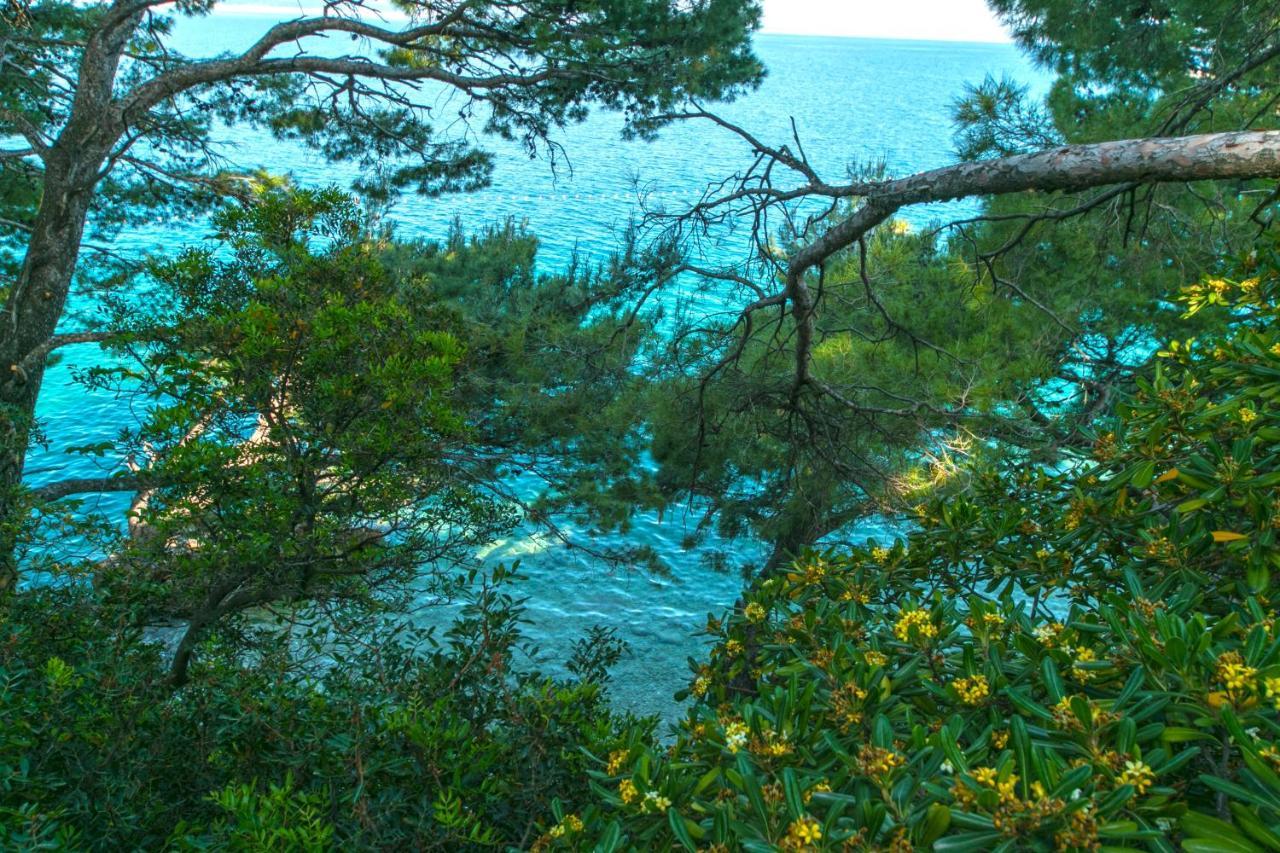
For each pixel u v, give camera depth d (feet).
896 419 27.78
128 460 19.63
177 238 115.75
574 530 54.65
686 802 7.75
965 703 8.25
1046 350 28.48
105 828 13.08
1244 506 9.94
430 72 35.60
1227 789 5.96
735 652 12.03
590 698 14.47
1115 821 6.14
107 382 19.69
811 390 28.37
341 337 19.07
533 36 33.94
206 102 42.45
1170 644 7.25
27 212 46.50
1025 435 26.02
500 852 12.64
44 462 59.57
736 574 51.39
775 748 7.86
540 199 175.42
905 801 6.78
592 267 37.96
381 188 41.09
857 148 264.31
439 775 13.08
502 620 17.98
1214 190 29.04
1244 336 11.58
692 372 30.55
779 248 28.78
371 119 40.37
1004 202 30.60
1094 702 7.43
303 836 10.57
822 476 30.63
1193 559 10.32
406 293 22.85
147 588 18.57
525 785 13.17
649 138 37.40
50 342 34.42
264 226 21.03
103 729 14.08
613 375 33.63
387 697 15.92
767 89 572.92
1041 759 6.52
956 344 27.76
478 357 33.86
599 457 35.17
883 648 9.56
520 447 36.73
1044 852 6.06
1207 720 6.76
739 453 32.35
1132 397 12.66
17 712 13.35
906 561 12.91
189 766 14.87
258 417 21.90
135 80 44.73
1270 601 9.29
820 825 6.57
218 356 19.36
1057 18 28.25
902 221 32.12
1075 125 28.63
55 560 18.80
